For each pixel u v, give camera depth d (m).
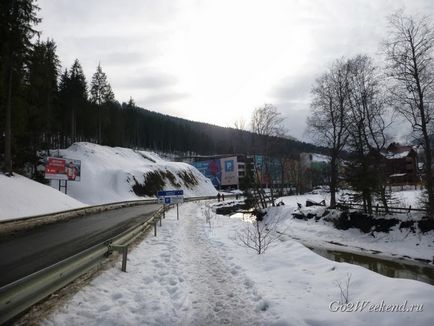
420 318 4.78
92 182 50.50
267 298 5.97
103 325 4.79
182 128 145.00
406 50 20.81
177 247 11.20
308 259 9.34
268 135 36.75
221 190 99.69
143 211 27.03
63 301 5.46
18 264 7.81
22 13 23.92
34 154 35.03
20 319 4.78
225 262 9.23
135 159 72.44
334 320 4.93
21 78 25.94
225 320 5.24
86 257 6.18
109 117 69.62
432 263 15.88
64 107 58.94
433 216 19.91
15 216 16.02
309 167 80.06
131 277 7.20
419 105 20.81
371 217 22.66
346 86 27.83
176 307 5.69
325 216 26.78
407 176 55.19
